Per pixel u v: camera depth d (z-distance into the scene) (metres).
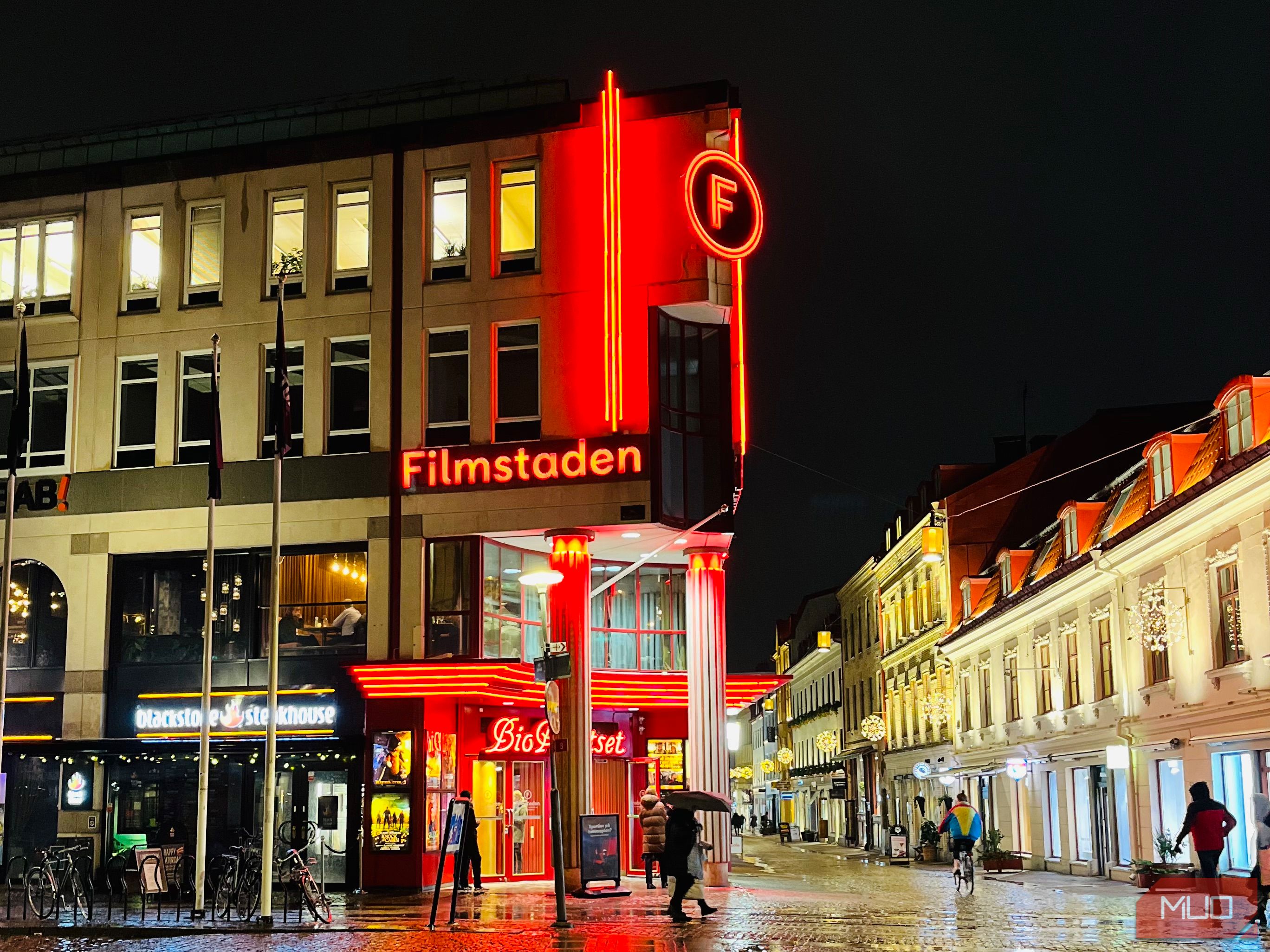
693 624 29.56
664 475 27.94
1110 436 49.41
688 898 20.64
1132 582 30.38
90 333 30.66
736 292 29.02
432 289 29.33
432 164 29.77
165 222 30.75
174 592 29.69
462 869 26.22
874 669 67.56
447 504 28.45
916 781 56.69
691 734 29.22
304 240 30.12
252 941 17.45
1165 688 28.20
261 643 28.98
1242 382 23.73
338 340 29.69
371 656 28.22
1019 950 15.54
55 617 30.20
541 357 28.67
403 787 26.97
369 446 29.12
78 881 23.47
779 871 39.94
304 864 20.45
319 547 29.14
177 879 22.27
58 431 30.70
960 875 27.28
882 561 63.78
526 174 29.56
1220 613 25.64
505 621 29.33
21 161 31.81
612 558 32.03
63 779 28.94
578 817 27.25
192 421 30.09
